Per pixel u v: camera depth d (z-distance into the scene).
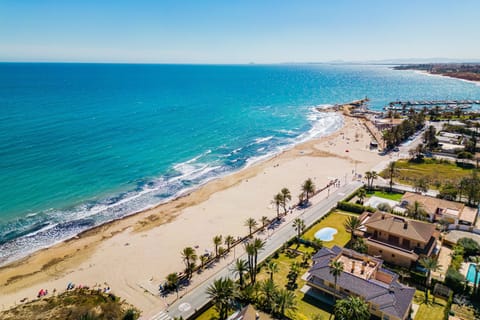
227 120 186.00
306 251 61.56
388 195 88.00
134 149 123.62
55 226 72.00
